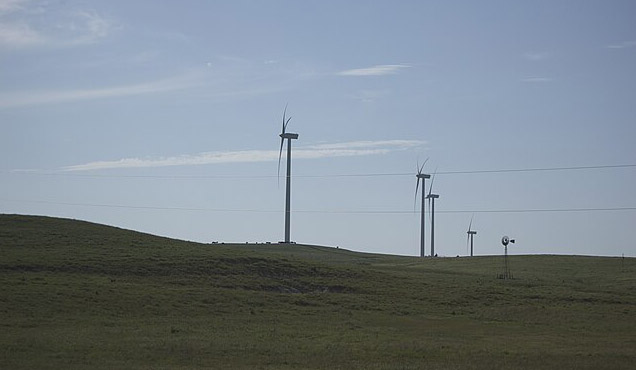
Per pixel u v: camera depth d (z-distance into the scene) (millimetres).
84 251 99188
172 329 58812
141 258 96500
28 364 40562
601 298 96188
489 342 58875
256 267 100375
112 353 45750
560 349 54406
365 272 108188
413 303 87312
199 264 97125
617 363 46219
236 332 59250
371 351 49938
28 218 123938
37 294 69688
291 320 69875
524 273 137375
